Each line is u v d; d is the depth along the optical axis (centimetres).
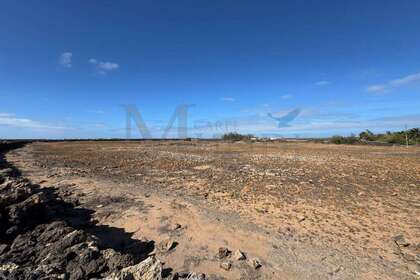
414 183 1073
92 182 1138
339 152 2686
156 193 945
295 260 473
